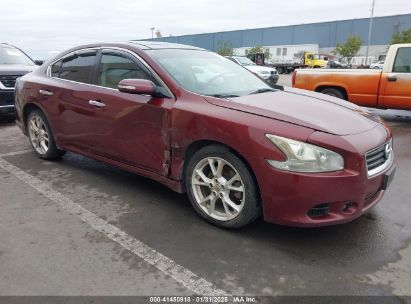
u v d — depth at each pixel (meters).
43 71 5.25
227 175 3.39
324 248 3.17
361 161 2.96
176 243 3.24
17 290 2.64
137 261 2.98
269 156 3.00
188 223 3.58
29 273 2.82
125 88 3.70
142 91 3.64
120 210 3.84
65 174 4.86
